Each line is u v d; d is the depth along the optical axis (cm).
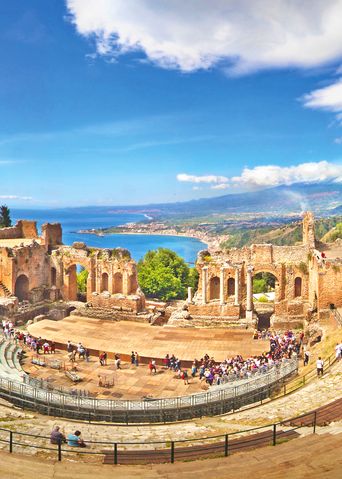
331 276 4841
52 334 5059
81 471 1692
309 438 1923
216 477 1579
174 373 3981
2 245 6681
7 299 6025
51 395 3186
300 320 5472
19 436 2345
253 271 5678
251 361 3850
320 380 3067
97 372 4022
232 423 2602
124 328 5325
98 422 2978
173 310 6212
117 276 6169
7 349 4406
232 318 5419
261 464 1670
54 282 6781
